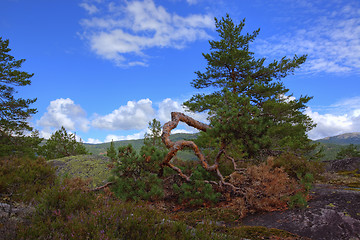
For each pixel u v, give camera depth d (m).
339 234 4.03
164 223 3.61
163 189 8.14
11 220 3.45
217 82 19.86
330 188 6.40
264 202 5.67
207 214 5.77
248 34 20.42
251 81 18.31
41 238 3.02
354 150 39.44
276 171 6.48
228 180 8.01
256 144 8.04
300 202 5.22
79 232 3.09
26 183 6.35
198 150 8.24
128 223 3.41
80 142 20.81
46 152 19.73
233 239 3.51
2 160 7.84
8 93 21.02
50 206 4.07
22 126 21.45
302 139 15.55
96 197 5.17
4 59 22.00
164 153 8.66
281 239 4.02
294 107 16.73
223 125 7.99
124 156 8.12
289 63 18.45
